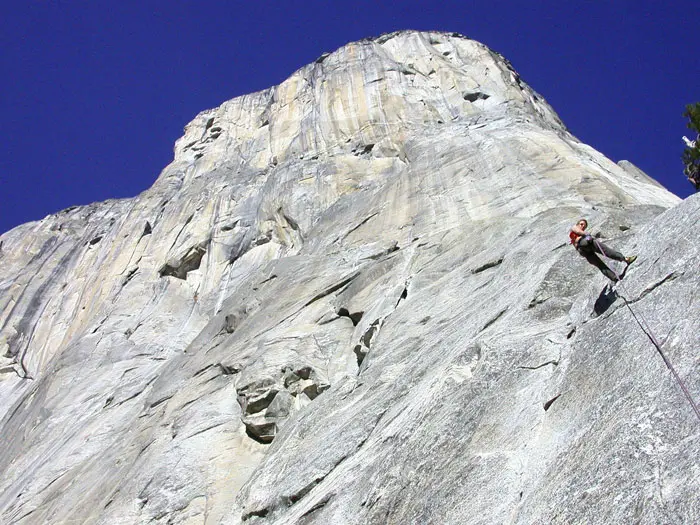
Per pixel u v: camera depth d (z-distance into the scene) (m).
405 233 32.22
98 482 24.92
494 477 12.11
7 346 48.47
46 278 53.97
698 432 9.71
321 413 19.66
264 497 17.53
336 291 28.89
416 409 14.98
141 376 34.03
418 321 21.28
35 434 32.50
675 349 11.16
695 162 15.34
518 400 13.31
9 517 26.28
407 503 12.88
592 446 10.80
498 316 16.86
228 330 31.39
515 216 30.45
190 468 22.39
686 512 8.92
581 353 12.89
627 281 13.16
